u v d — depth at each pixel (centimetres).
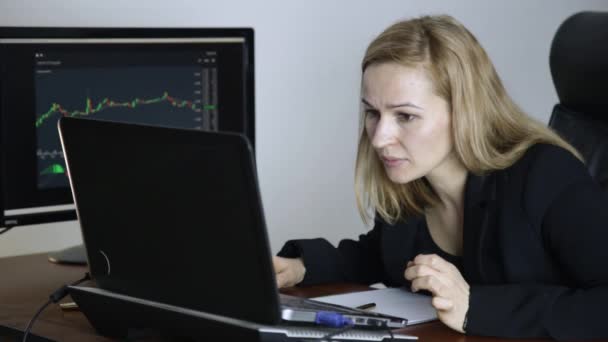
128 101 198
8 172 186
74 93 192
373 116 162
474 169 161
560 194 156
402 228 179
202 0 288
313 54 311
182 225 122
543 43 364
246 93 208
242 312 121
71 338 143
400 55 154
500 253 160
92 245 139
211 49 204
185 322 128
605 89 196
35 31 186
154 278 130
